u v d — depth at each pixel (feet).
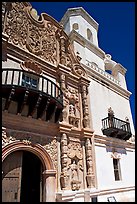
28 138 28.73
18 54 33.04
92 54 60.95
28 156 32.83
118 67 67.31
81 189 32.40
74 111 39.06
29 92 27.14
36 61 35.58
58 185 29.40
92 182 33.71
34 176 33.27
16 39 34.04
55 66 38.91
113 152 44.50
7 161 26.68
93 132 38.70
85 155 36.06
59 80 38.47
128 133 47.75
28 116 29.58
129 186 43.80
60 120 34.55
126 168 46.44
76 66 44.75
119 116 53.88
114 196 38.37
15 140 27.20
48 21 42.88
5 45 30.91
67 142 33.96
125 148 49.37
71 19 66.49
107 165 40.75
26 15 37.86
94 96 46.98
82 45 54.24
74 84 42.32
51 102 30.22
